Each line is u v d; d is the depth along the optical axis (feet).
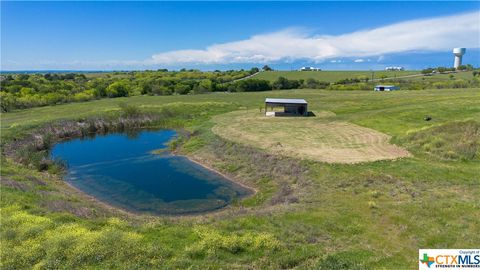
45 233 44.04
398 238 45.11
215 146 113.60
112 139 144.05
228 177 90.22
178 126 165.78
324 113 166.71
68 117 161.68
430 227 47.37
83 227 46.96
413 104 162.61
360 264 37.32
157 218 57.77
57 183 85.51
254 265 38.50
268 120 152.97
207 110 191.83
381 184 68.39
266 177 84.69
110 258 38.75
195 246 41.83
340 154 92.53
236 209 66.49
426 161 83.20
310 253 40.83
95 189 83.76
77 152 122.01
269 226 49.39
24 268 36.94
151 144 133.08
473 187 64.18
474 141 90.79
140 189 83.20
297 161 87.97
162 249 41.11
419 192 62.44
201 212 69.05
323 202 60.90
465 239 43.24
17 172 82.64
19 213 50.44
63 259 38.32
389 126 123.24
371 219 51.67
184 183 86.74
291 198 65.36
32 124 143.13
